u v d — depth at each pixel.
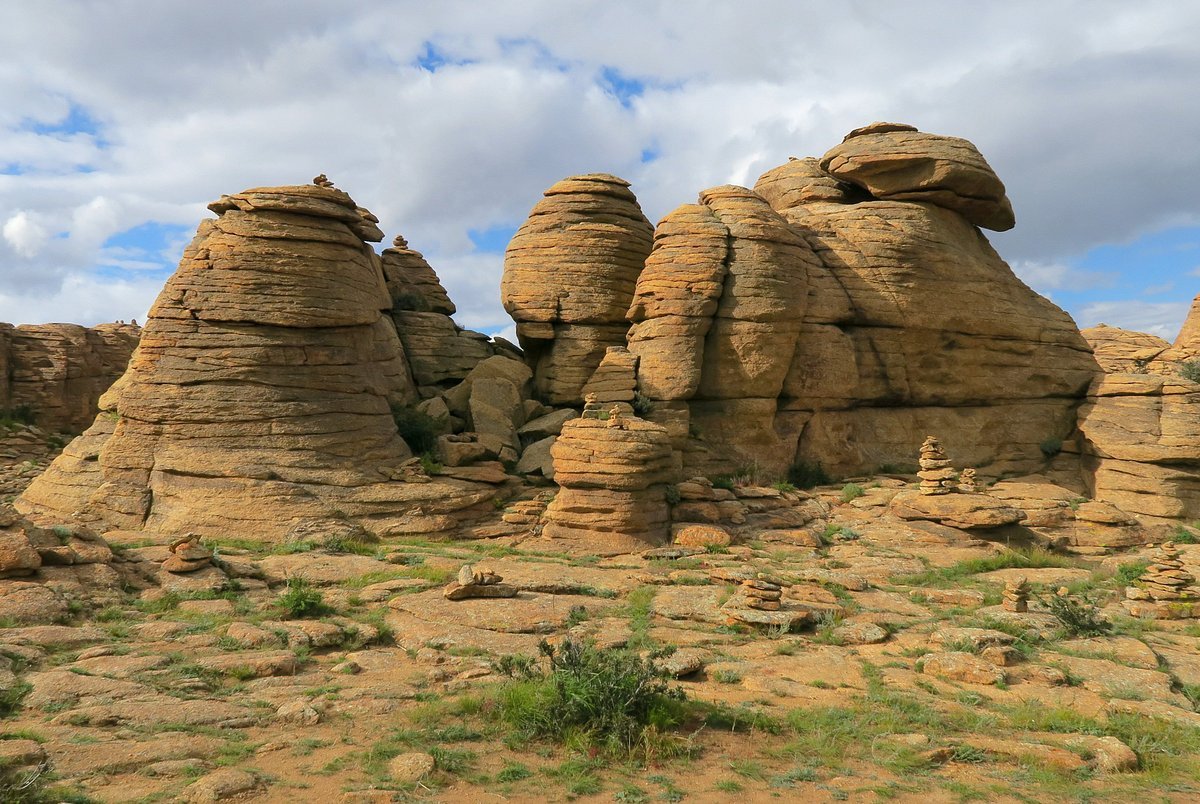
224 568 20.08
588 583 20.72
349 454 27.89
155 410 26.75
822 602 19.38
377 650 15.63
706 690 13.56
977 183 36.81
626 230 38.28
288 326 27.70
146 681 12.88
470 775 9.65
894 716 12.30
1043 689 14.06
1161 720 12.48
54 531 19.33
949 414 37.38
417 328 39.09
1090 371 38.62
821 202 39.47
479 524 27.64
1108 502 33.12
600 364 33.97
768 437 33.97
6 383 46.00
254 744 10.55
